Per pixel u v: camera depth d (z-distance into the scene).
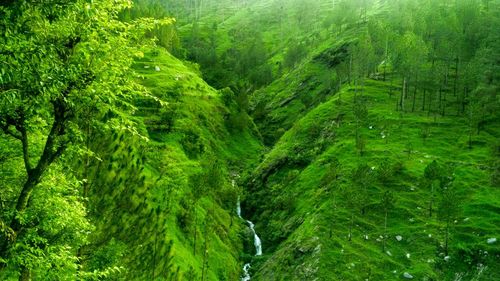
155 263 67.12
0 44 15.02
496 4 175.50
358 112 102.56
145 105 117.44
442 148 96.31
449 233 69.25
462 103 115.88
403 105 119.81
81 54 19.86
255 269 78.50
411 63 119.25
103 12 20.38
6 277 20.95
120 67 21.41
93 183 72.62
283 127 155.62
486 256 63.69
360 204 74.62
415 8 188.12
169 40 188.38
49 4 15.42
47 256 20.09
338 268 64.25
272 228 89.31
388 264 64.81
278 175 107.06
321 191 86.25
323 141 109.50
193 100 132.62
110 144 78.88
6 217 19.19
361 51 137.12
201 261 72.75
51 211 22.42
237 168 121.19
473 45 133.12
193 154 107.69
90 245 34.59
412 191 80.88
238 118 138.50
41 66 16.58
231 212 97.69
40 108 18.69
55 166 23.56
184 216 78.00
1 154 25.44
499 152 89.06
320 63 182.88
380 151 95.00
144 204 75.00
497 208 72.81
